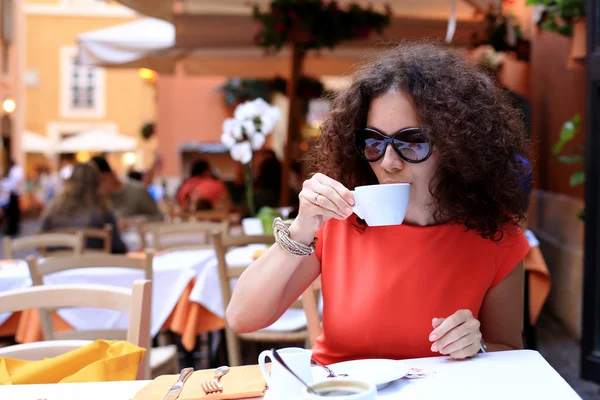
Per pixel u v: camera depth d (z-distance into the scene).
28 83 25.75
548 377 1.33
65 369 1.50
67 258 2.71
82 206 4.79
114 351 1.53
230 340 3.20
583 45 3.85
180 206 7.99
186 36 6.56
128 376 1.50
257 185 6.14
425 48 1.69
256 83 14.34
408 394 1.26
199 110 15.01
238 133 4.30
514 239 1.68
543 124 5.79
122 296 1.87
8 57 17.39
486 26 6.07
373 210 1.38
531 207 5.47
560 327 4.98
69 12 25.75
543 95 5.75
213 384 1.33
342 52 7.82
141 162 26.28
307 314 2.45
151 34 7.24
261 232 4.16
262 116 4.29
